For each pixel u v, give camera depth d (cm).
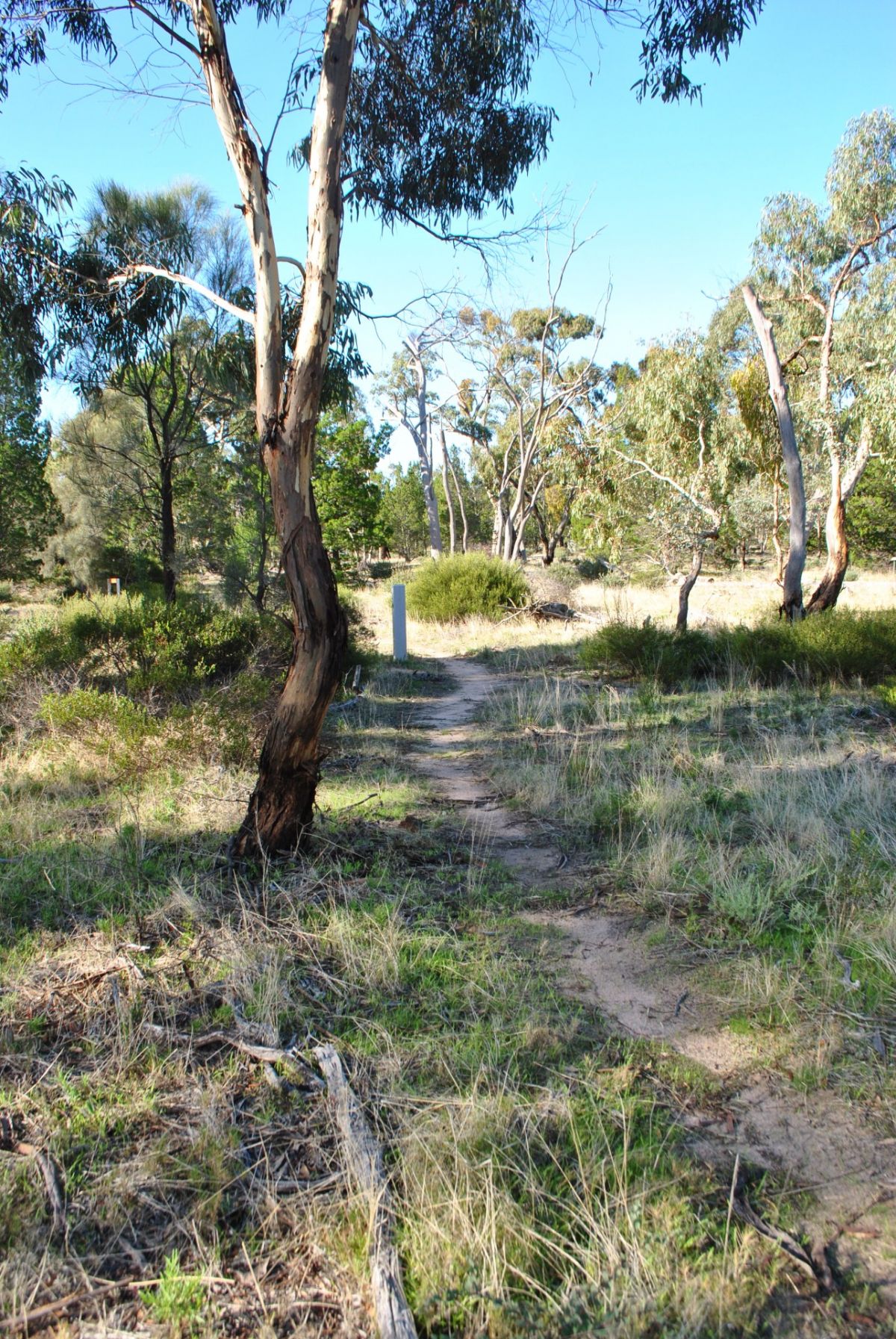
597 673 1374
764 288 1755
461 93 697
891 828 557
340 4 474
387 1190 257
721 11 616
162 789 681
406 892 490
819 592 1512
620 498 1989
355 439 2998
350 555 3353
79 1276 233
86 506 2805
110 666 1003
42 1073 318
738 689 1141
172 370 1280
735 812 623
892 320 1469
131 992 370
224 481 1445
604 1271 229
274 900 468
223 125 486
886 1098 305
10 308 764
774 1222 253
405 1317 214
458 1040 340
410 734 984
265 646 1089
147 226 1134
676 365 1769
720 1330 216
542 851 581
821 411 1517
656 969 407
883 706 969
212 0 479
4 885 477
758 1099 310
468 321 816
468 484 5981
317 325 484
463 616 2269
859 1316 222
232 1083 317
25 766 747
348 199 719
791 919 445
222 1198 259
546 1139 286
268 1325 217
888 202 1551
